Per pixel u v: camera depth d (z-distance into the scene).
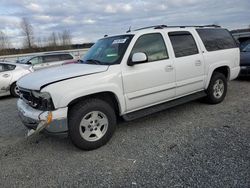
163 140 3.93
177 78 4.72
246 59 7.85
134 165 3.23
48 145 4.09
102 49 4.67
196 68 5.04
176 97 4.84
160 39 4.58
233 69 5.97
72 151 3.80
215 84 5.57
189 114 5.12
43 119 3.39
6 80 8.67
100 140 3.79
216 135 3.95
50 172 3.23
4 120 5.71
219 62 5.53
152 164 3.21
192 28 5.28
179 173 2.94
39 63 12.30
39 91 3.48
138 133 4.31
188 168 3.03
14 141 4.36
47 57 12.76
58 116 3.39
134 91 4.14
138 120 4.96
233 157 3.20
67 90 3.45
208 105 5.66
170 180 2.81
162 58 4.53
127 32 4.68
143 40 4.34
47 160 3.57
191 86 5.02
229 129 4.15
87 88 3.59
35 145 4.12
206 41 5.41
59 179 3.04
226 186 2.61
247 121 4.46
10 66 9.03
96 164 3.34
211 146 3.57
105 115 3.83
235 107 5.36
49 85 3.43
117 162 3.35
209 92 5.48
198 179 2.78
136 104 4.21
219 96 5.71
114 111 4.02
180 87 4.80
